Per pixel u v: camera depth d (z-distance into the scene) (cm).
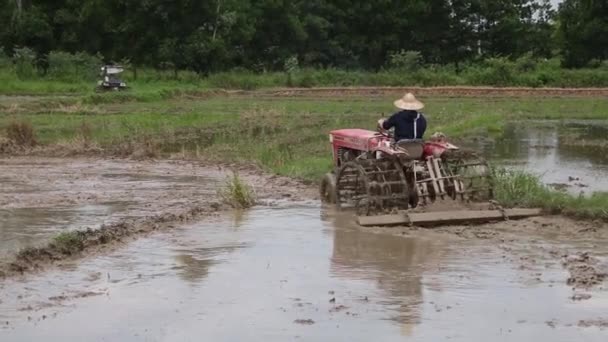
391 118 1473
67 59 5900
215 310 891
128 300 925
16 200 1584
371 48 7800
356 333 817
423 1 7669
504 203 1450
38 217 1395
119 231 1263
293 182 1850
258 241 1231
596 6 7162
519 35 7800
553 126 3562
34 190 1727
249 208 1523
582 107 4591
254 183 1847
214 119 3481
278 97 5356
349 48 7888
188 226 1345
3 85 4916
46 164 2205
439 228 1327
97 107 4069
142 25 6669
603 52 7244
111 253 1148
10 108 3712
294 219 1409
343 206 1533
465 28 7850
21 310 884
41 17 6781
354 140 1578
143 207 1505
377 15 7762
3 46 6694
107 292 956
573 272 1045
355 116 3772
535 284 995
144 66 6706
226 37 6875
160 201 1580
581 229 1313
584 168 2144
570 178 1944
